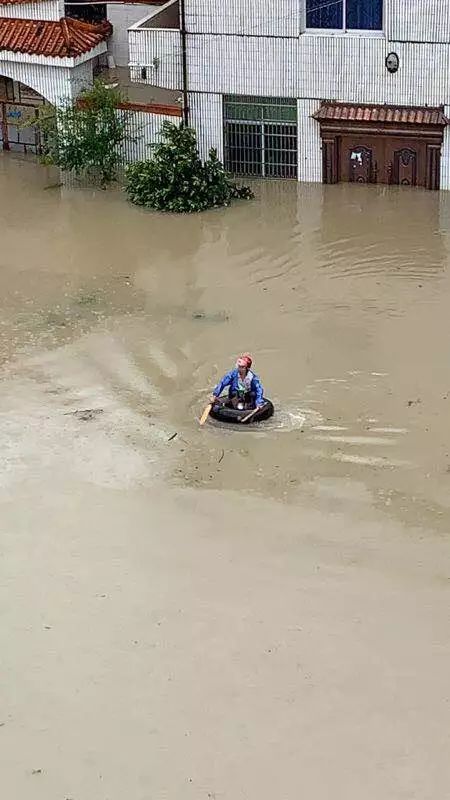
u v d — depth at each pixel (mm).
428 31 26375
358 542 15211
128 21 31891
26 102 31594
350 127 27797
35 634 13680
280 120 28453
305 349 20297
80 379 19469
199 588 14383
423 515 15734
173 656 13273
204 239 25641
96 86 29000
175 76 28531
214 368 19719
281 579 14508
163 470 16891
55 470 16906
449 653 13188
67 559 15000
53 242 25641
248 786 11531
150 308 22172
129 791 11523
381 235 25453
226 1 27422
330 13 27141
